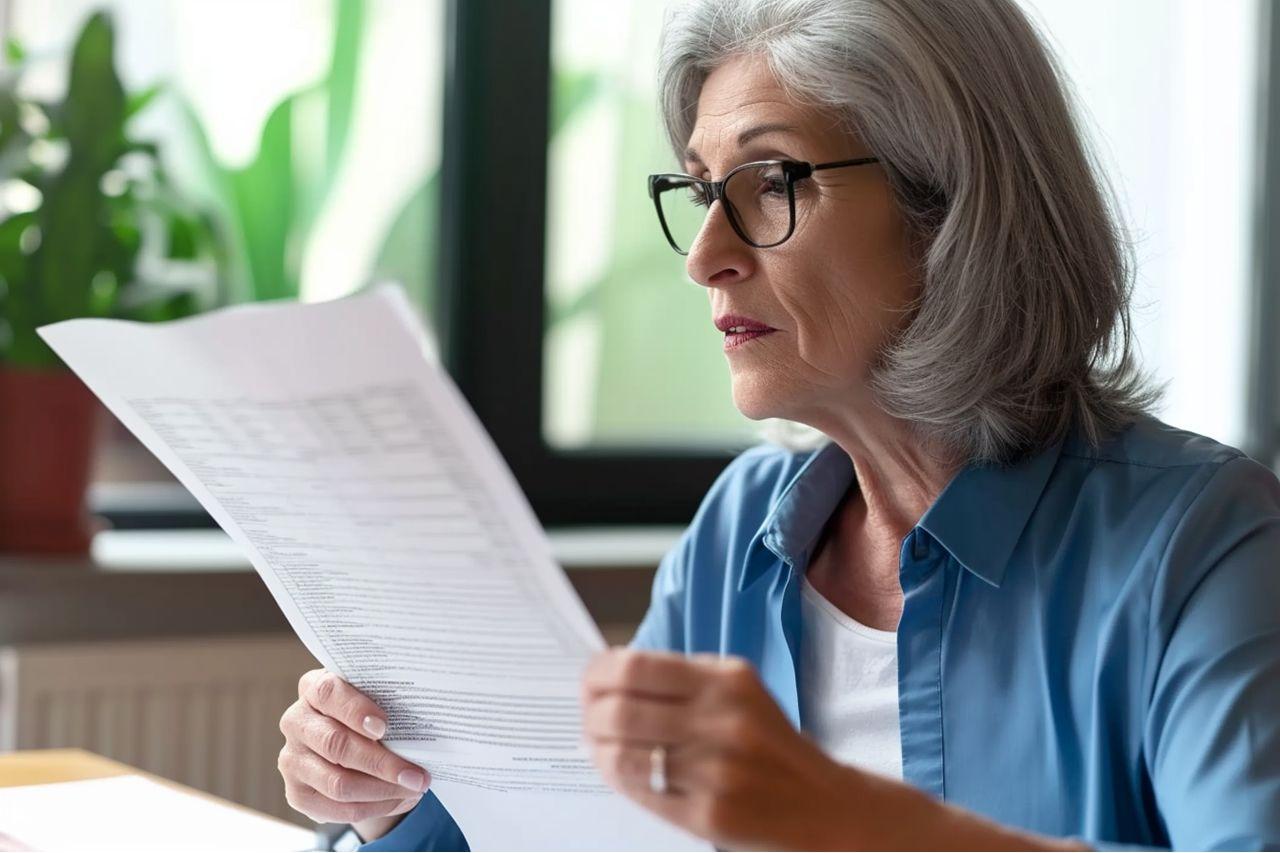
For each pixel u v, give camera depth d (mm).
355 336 874
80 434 2562
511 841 1187
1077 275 1390
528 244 3041
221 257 2691
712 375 3248
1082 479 1360
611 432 3174
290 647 2580
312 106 2893
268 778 2568
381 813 1331
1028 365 1369
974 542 1342
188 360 954
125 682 2467
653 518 3203
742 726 846
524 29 3006
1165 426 1397
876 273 1360
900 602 1443
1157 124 3520
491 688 1029
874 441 1434
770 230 1378
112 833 1407
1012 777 1294
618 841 1095
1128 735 1224
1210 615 1174
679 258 3193
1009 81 1351
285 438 956
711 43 1437
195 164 2805
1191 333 3582
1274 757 1076
